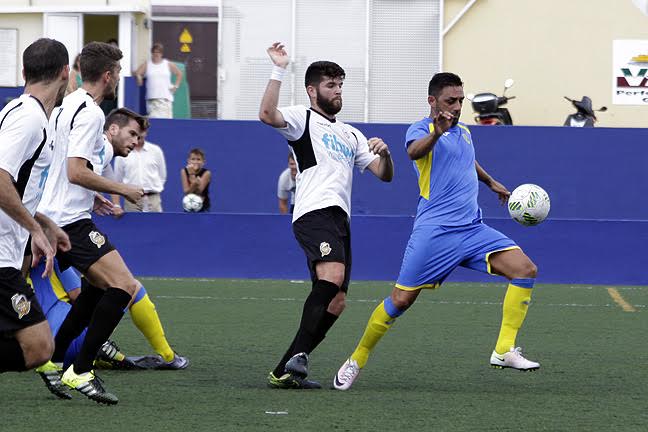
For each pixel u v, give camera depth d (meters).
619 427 13.13
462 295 29.08
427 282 16.09
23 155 12.30
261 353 19.23
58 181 15.40
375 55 44.34
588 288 31.53
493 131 39.69
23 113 12.29
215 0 47.28
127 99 41.66
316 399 14.88
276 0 44.34
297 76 44.44
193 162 36.12
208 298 27.81
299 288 30.36
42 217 13.47
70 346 15.88
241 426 12.93
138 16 45.88
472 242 16.19
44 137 12.59
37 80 12.66
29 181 12.71
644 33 44.44
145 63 42.41
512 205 17.41
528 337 21.80
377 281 32.66
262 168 39.47
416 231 16.22
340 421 13.31
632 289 31.36
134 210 34.47
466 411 14.08
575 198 39.78
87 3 45.62
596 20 44.50
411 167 39.09
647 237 32.66
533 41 44.59
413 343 20.67
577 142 39.66
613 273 32.69
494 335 21.77
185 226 32.91
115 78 15.76
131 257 32.94
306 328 15.56
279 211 38.94
